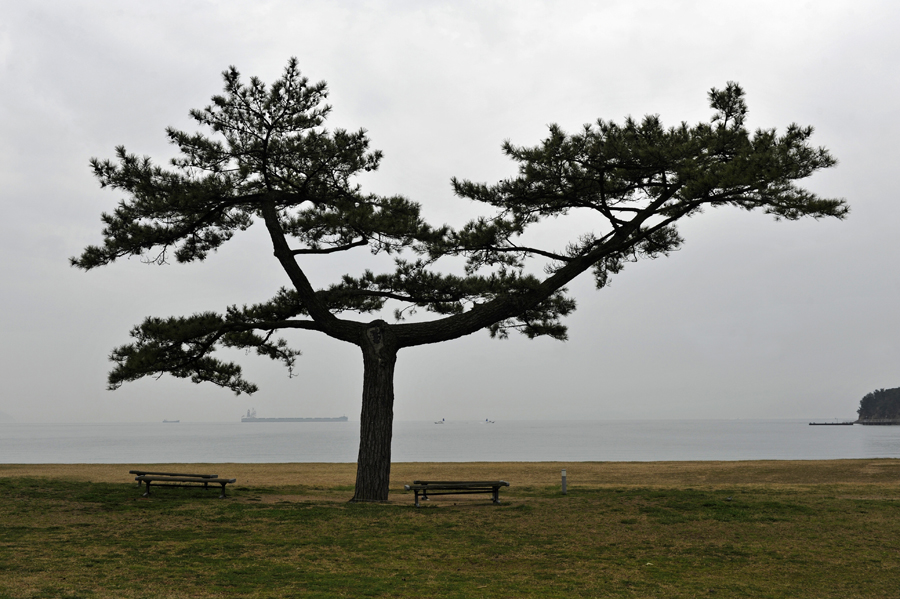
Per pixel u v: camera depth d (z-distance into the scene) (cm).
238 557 995
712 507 1448
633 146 1501
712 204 1570
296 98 1691
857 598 833
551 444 10112
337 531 1202
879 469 2802
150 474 1619
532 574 933
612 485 2203
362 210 1647
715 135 1531
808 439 12750
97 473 2811
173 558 978
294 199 1802
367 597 795
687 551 1080
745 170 1373
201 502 1516
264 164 1739
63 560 948
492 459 5697
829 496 1667
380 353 1653
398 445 9706
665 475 2767
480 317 1694
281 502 1554
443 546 1099
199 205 1689
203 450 8238
